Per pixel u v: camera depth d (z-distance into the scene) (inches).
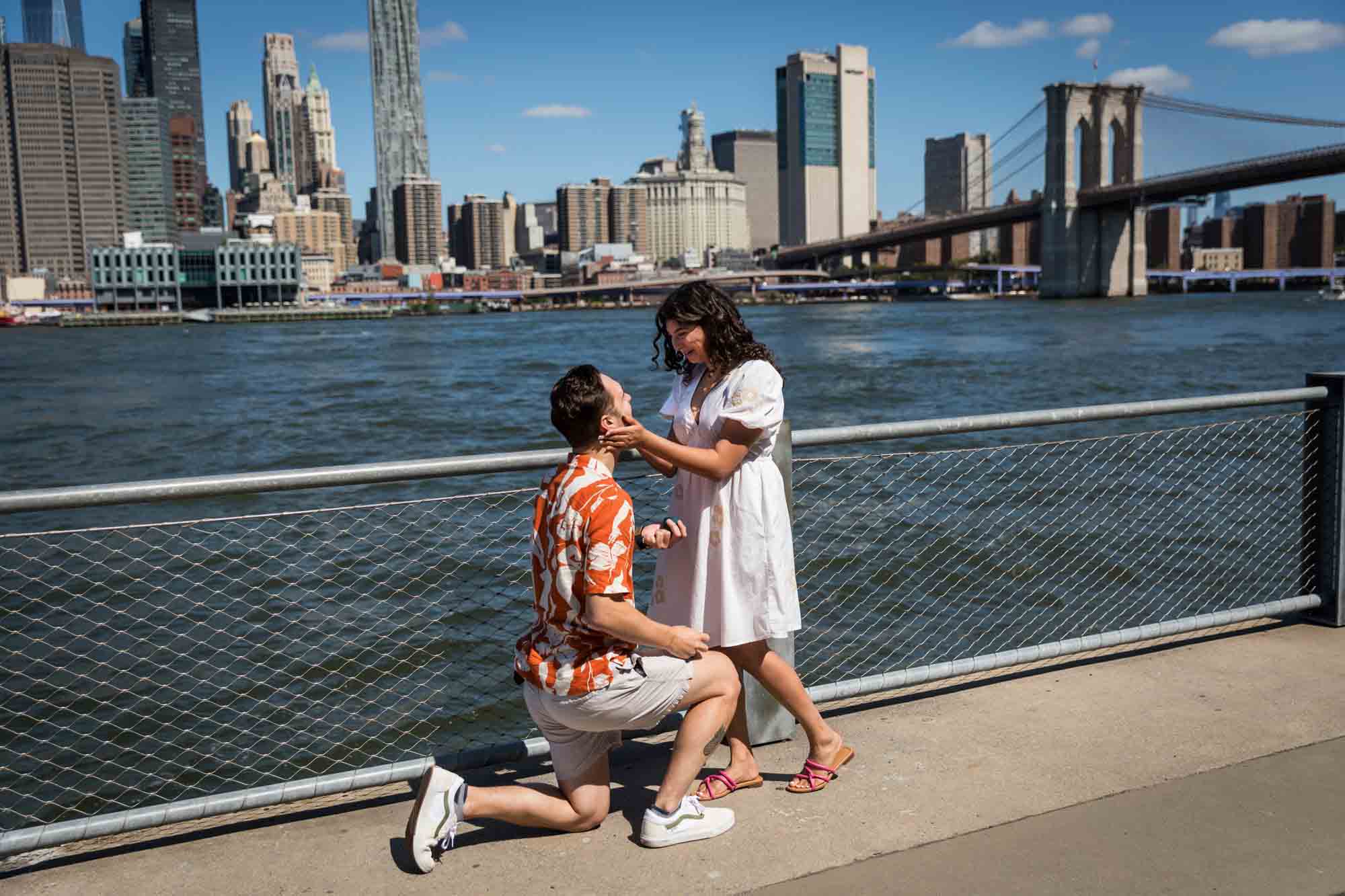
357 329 5167.3
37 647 370.6
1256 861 116.7
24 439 1269.7
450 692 319.0
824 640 348.8
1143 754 144.3
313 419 1391.5
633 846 123.7
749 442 123.7
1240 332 2780.5
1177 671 175.5
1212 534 475.8
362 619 375.6
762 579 127.5
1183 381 1581.0
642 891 114.2
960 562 432.1
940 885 113.3
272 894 115.7
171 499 122.2
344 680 330.0
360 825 131.3
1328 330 2778.1
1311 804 129.5
